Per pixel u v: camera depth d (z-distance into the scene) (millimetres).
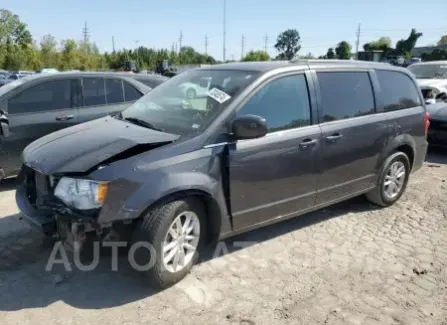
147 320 3055
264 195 3887
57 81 6082
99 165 3119
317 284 3588
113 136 3568
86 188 3062
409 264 3975
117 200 3059
